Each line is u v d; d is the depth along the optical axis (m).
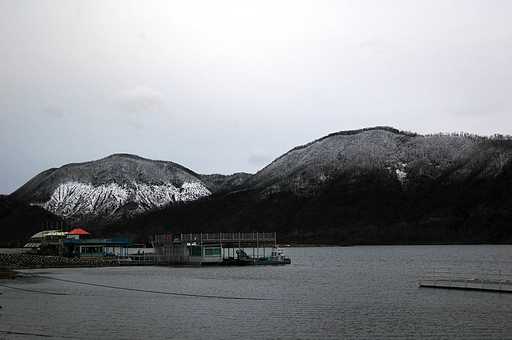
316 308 55.53
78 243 134.38
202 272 102.56
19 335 42.50
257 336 42.56
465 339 41.34
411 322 47.56
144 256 132.62
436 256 179.25
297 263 142.38
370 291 69.69
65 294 66.25
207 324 47.00
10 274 92.44
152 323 47.31
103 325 46.38
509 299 57.59
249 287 74.69
